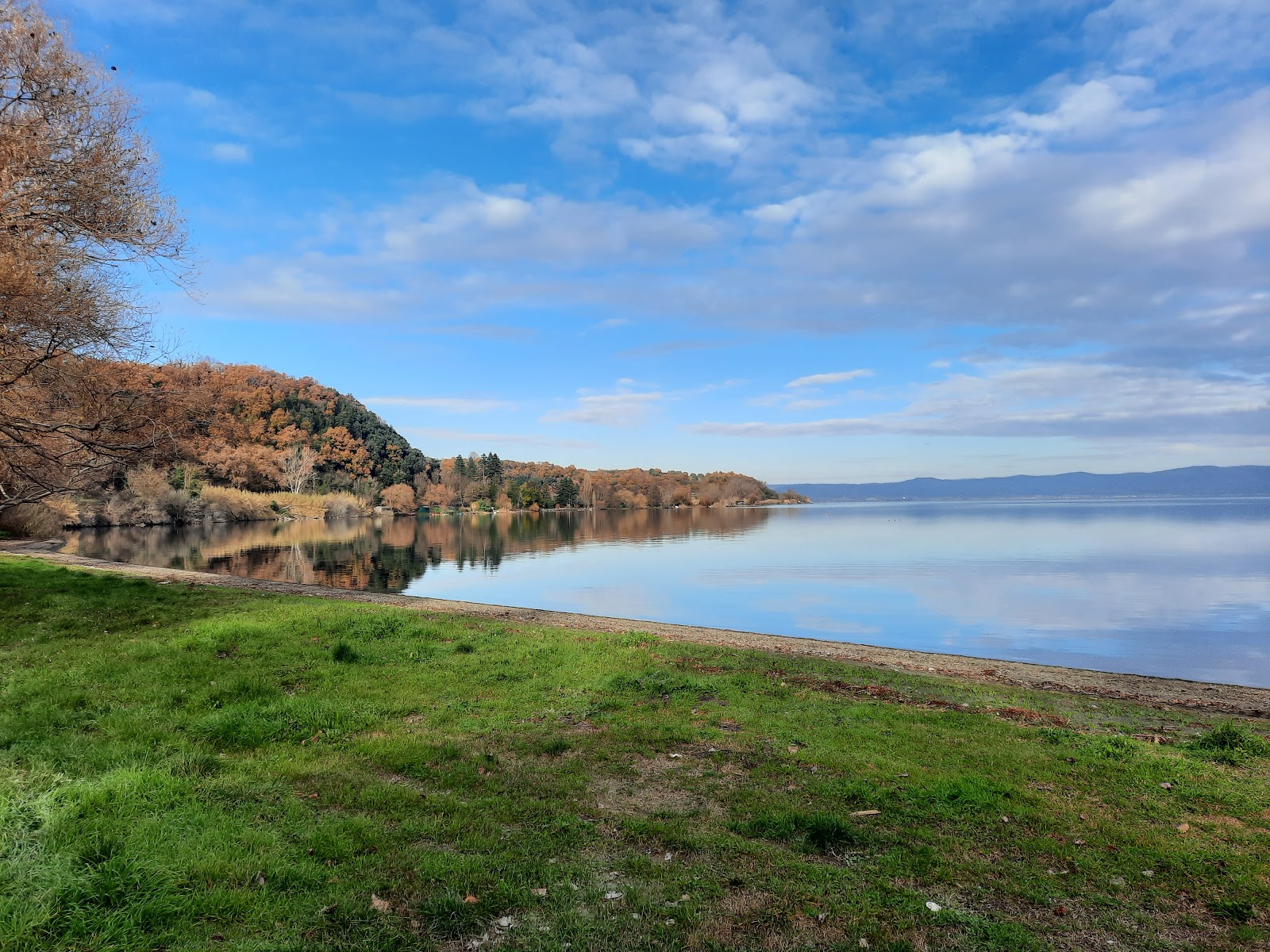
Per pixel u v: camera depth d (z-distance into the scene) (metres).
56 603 13.53
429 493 140.62
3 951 3.19
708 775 6.46
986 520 101.19
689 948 3.73
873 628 21.31
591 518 120.88
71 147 12.79
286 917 3.77
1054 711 9.77
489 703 8.71
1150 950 3.90
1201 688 12.15
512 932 3.83
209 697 8.08
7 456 14.13
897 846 5.07
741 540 62.09
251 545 49.94
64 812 4.43
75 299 12.46
